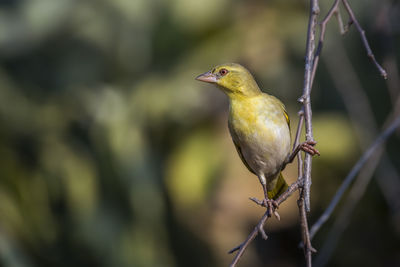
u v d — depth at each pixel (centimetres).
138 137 1178
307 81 602
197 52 1209
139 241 1170
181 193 1212
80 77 1216
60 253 1157
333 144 1229
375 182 1296
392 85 871
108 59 1228
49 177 1173
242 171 1248
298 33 1205
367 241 1361
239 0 1216
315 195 1334
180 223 1281
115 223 1165
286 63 1215
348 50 1211
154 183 1170
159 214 1180
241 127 736
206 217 1304
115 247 1159
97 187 1166
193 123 1223
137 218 1167
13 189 1125
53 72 1213
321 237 1369
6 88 1160
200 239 1304
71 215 1166
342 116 1248
